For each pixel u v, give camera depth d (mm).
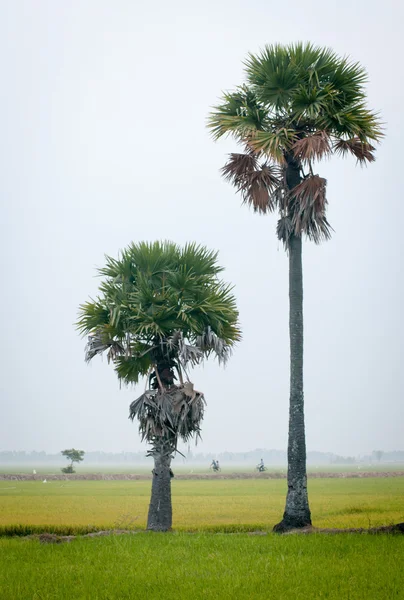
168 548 17625
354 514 29188
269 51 22766
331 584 12289
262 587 12297
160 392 24234
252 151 23562
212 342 24688
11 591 12430
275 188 23766
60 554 17000
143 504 37125
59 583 13148
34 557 16641
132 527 25406
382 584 12219
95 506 35562
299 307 22609
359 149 22797
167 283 25594
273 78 22266
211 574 13664
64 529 23672
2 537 21719
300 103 22297
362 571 13438
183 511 32250
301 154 21953
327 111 22109
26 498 43438
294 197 22906
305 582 12516
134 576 13609
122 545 18172
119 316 23828
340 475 97375
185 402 23938
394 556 15047
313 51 22703
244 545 17453
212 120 23875
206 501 40031
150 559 15695
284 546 16906
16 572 14430
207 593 11797
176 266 26172
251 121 23047
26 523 25500
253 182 23391
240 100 23797
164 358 25344
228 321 25594
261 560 14867
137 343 25125
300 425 21922
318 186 21906
